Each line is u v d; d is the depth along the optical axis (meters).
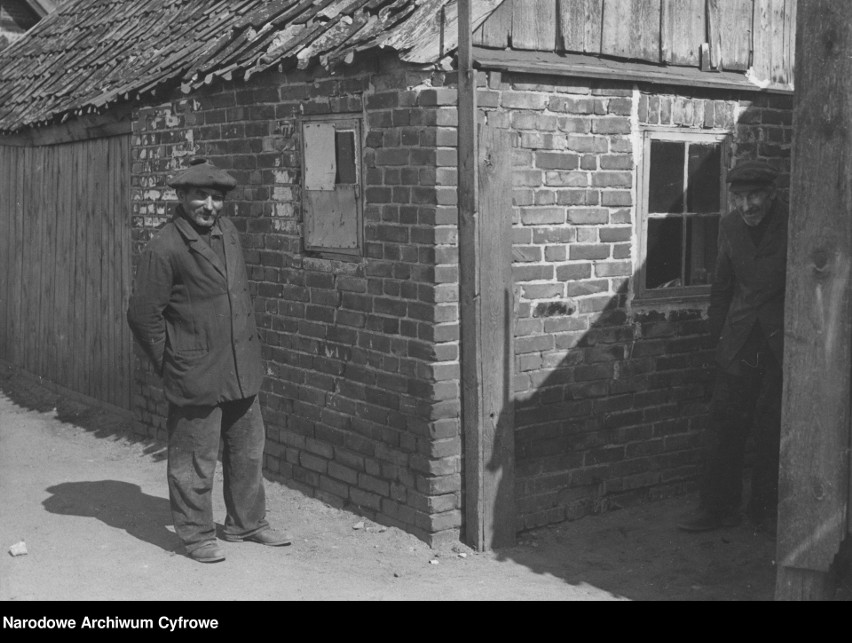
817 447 4.09
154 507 6.68
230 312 5.59
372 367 6.09
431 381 5.65
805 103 4.02
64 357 10.04
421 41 5.50
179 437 5.61
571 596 5.15
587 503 6.30
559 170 5.96
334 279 6.34
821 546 4.11
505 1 5.70
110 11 10.98
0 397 10.36
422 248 5.65
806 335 4.08
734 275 6.00
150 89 7.61
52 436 8.72
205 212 5.50
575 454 6.22
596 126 6.11
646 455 6.53
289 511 6.46
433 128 5.52
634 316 6.41
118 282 8.89
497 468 5.79
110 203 8.96
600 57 6.15
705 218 6.78
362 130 6.01
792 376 4.12
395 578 5.37
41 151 10.38
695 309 6.69
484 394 5.70
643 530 6.14
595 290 6.21
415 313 5.73
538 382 6.01
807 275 4.06
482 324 5.66
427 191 5.59
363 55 5.68
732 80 6.73
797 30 4.03
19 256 11.03
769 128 6.99
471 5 5.47
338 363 6.36
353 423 6.27
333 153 6.24
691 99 6.55
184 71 7.35
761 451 6.05
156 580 5.33
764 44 6.94
